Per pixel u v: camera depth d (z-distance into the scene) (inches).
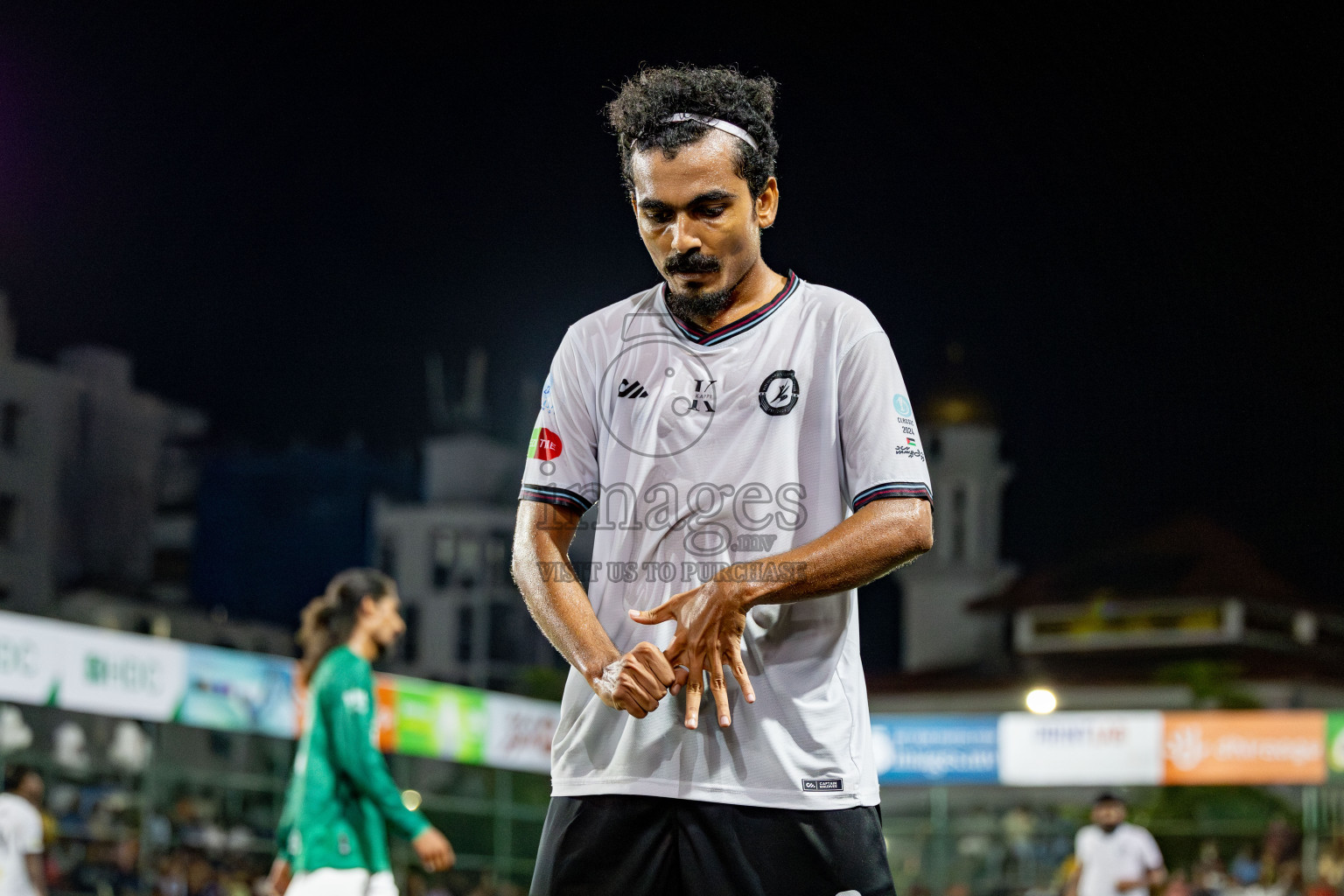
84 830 1149.7
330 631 394.0
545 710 1221.1
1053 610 3166.8
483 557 3595.0
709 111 183.5
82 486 3307.1
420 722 1067.9
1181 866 1589.6
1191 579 3070.9
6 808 679.7
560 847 187.9
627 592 189.6
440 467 3695.9
